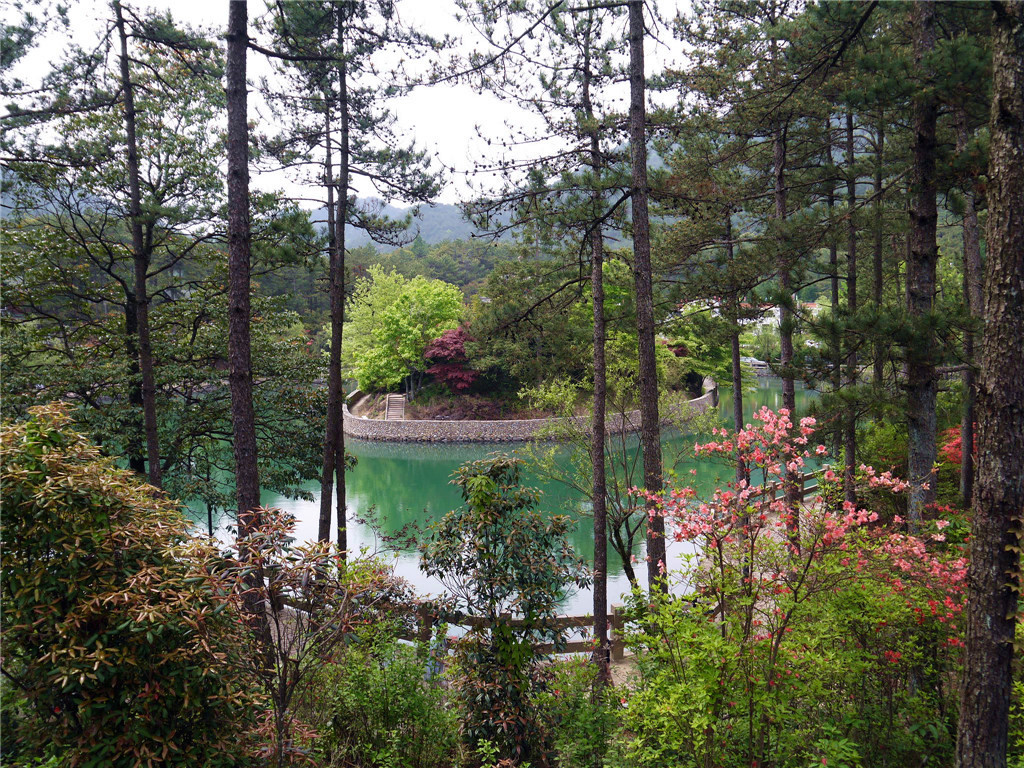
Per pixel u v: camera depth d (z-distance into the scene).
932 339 6.53
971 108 6.24
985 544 3.91
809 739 4.72
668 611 4.79
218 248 14.30
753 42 10.77
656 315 13.37
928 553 5.46
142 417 12.63
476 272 76.06
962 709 4.02
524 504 6.20
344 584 4.57
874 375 10.22
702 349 25.78
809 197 13.50
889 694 5.10
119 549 3.88
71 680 3.53
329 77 11.56
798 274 11.60
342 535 12.35
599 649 8.15
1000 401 3.86
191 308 13.84
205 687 3.86
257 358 14.70
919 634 5.14
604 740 5.59
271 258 11.31
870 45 7.65
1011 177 3.84
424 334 39.50
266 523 4.44
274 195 11.31
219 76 10.73
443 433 36.38
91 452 4.15
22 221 12.27
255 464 7.50
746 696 4.53
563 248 11.18
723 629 5.03
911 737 4.80
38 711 3.80
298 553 4.33
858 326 6.93
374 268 41.62
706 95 11.21
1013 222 3.84
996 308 3.91
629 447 17.83
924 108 6.60
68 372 12.05
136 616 3.62
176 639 3.83
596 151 9.38
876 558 5.06
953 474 11.06
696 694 4.28
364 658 6.44
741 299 12.41
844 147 12.51
